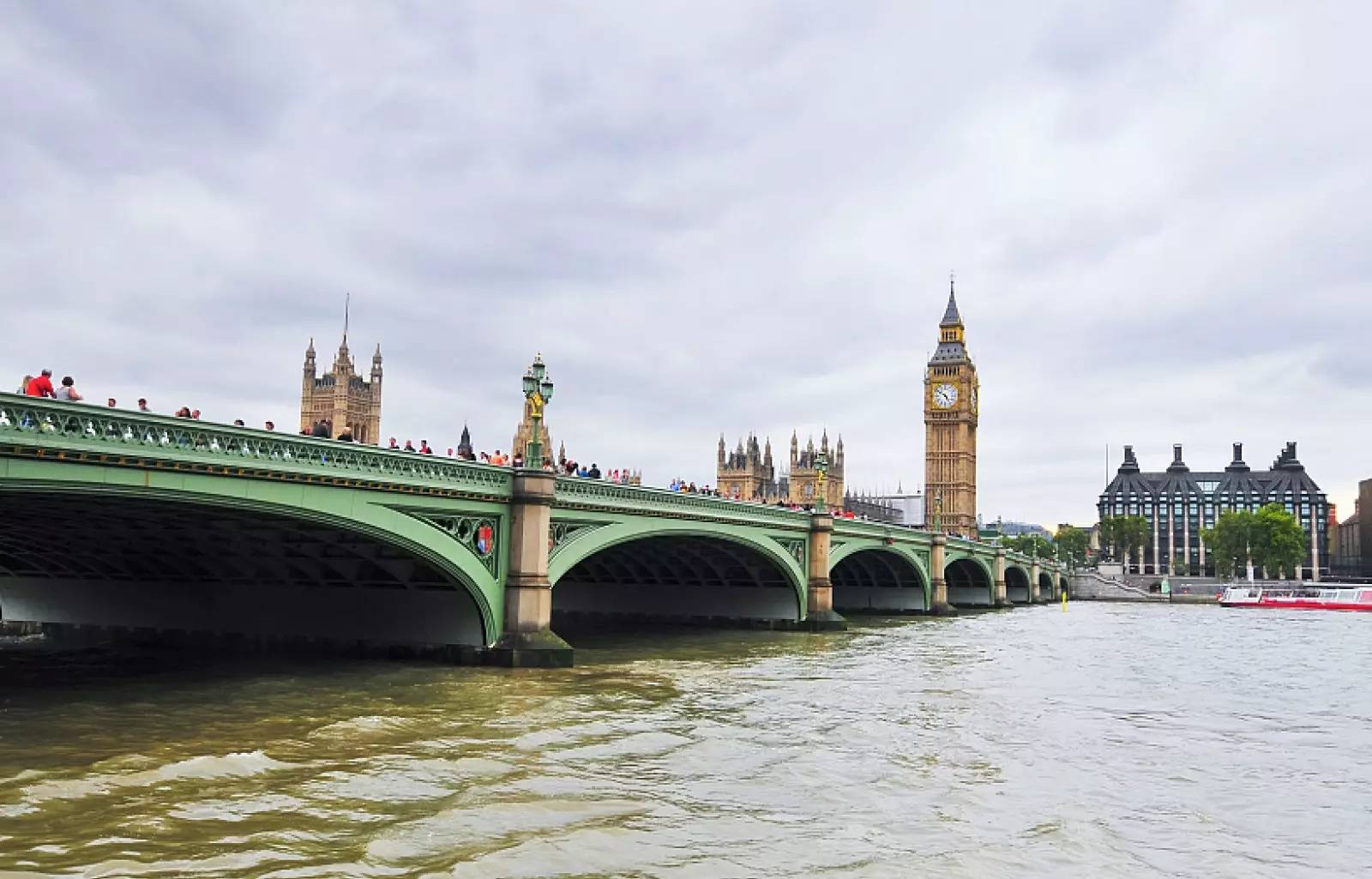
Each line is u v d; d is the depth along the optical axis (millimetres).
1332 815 20406
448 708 29156
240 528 34719
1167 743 28016
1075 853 16953
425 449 41062
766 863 15898
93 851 15227
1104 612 126812
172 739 24172
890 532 84562
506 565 39000
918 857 16453
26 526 34594
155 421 25844
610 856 15922
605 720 27984
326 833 16547
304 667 37875
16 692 31547
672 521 49406
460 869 14883
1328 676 47469
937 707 33125
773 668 43406
